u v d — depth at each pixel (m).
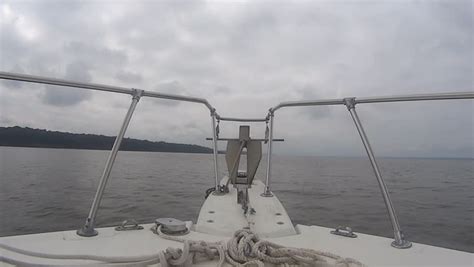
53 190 9.26
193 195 8.98
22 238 1.33
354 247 1.35
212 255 1.15
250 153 2.29
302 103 2.03
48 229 5.41
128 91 1.67
